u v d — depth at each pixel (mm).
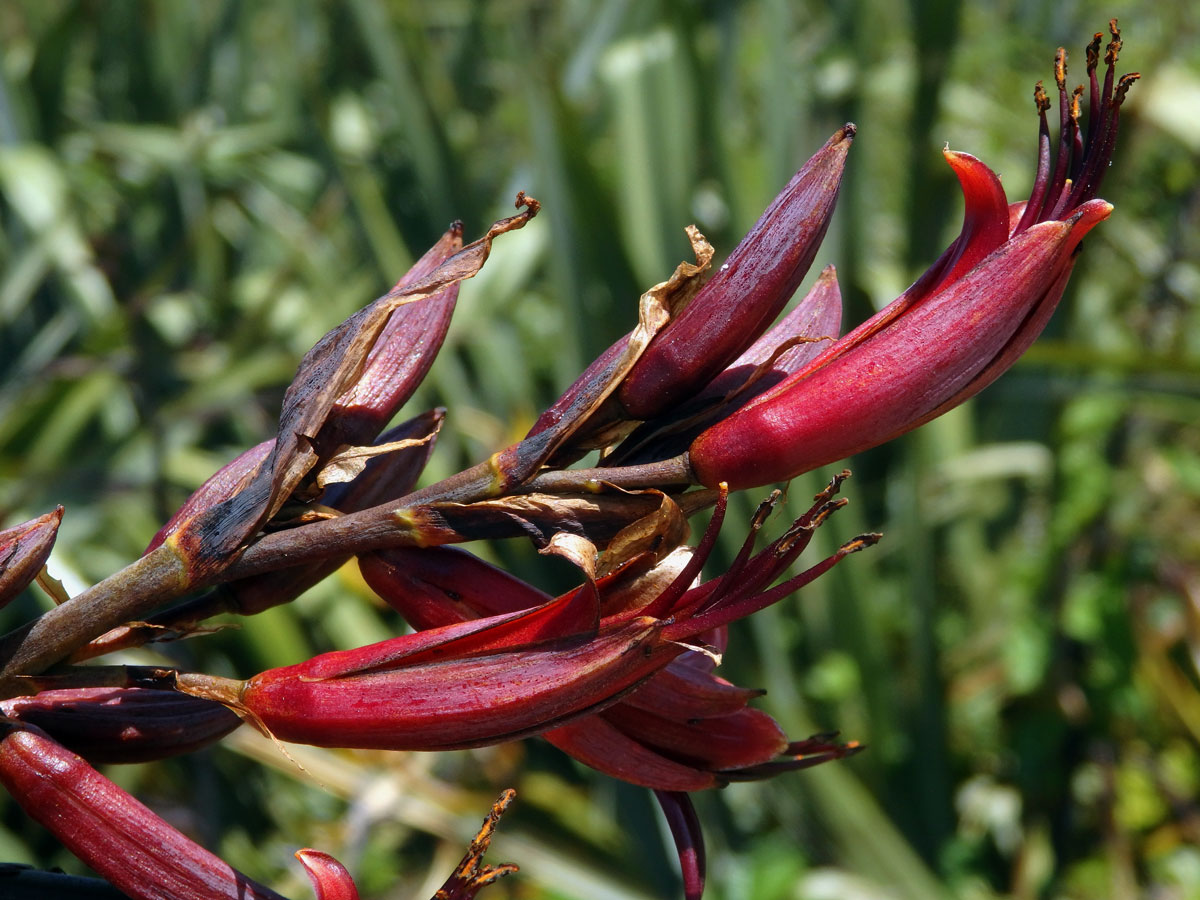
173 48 896
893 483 642
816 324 187
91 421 676
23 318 711
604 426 176
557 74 536
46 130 783
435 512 171
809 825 559
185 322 719
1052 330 610
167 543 171
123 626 177
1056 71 170
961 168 165
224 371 603
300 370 172
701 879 185
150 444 593
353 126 816
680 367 173
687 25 563
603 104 697
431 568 177
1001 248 164
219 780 611
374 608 611
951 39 605
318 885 173
